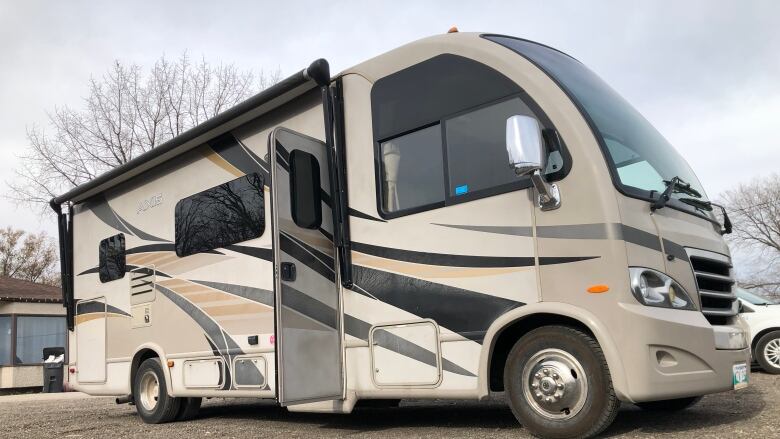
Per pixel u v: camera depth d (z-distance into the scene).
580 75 5.11
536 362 4.26
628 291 3.91
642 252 4.04
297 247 5.19
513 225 4.41
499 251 4.45
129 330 7.74
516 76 4.58
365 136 5.40
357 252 5.32
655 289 4.03
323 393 5.13
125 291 7.89
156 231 7.52
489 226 4.52
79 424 7.42
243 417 7.20
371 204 5.27
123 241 8.05
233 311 6.31
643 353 3.83
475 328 4.51
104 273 8.33
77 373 8.62
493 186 4.54
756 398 6.18
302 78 5.56
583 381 4.04
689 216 4.68
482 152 4.65
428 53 5.14
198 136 6.84
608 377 3.95
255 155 6.34
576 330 4.12
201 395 6.58
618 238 3.97
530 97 4.48
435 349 4.71
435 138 4.95
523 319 4.41
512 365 4.38
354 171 5.43
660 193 4.44
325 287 5.34
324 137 5.69
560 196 4.21
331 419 6.38
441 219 4.80
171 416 7.09
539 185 4.15
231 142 6.66
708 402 6.02
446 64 5.00
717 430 4.35
